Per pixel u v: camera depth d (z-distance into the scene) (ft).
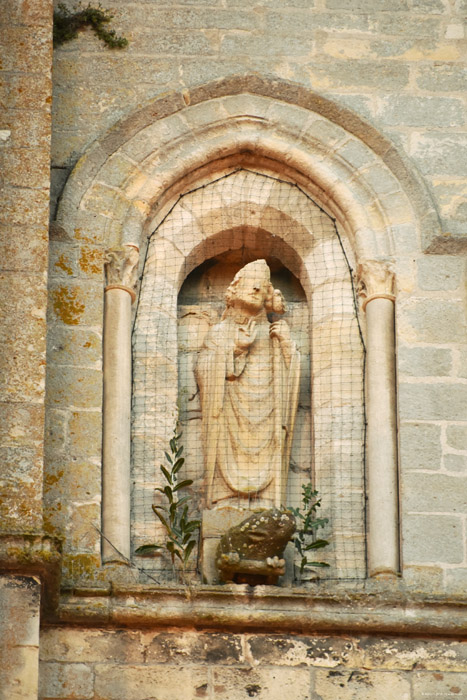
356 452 71.97
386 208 75.05
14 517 64.03
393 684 65.92
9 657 61.67
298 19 78.48
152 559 69.72
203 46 77.71
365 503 71.00
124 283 73.20
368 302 73.61
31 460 65.16
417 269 73.77
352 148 76.28
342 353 73.61
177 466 69.67
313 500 71.56
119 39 77.41
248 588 66.85
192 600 66.54
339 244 75.87
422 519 69.41
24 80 72.02
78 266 72.74
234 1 78.69
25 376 66.54
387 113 76.79
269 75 77.00
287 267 77.51
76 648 65.67
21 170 70.08
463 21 78.79
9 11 73.41
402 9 78.84
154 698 65.16
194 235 76.13
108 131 75.36
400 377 71.77
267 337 74.74
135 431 72.02
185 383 74.64
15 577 62.85
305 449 73.67
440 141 76.33
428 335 72.54
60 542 64.03
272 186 76.74
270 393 73.56
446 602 67.05
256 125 76.64
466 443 70.69
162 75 77.10
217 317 76.64
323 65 77.66
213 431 72.54
